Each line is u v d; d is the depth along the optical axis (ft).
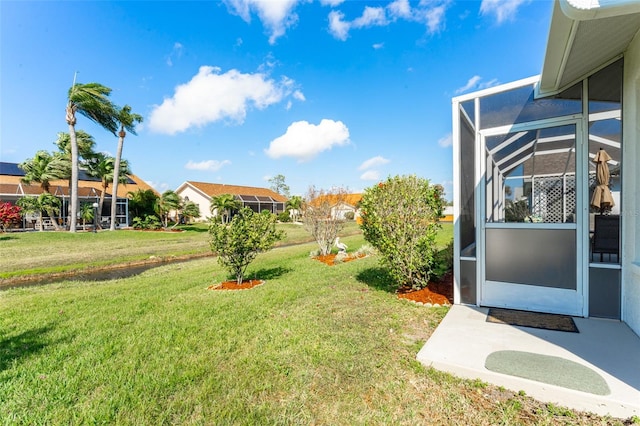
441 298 15.75
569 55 10.21
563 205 13.17
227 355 10.11
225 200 91.76
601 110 12.03
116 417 7.08
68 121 61.16
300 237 64.39
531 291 13.43
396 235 16.76
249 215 21.81
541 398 7.38
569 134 12.84
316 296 17.29
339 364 9.27
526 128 13.60
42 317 14.78
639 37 9.86
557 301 12.90
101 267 32.89
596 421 6.54
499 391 7.73
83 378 8.84
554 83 12.39
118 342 11.43
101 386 8.43
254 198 132.98
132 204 87.66
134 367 9.40
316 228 35.35
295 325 12.67
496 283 14.17
